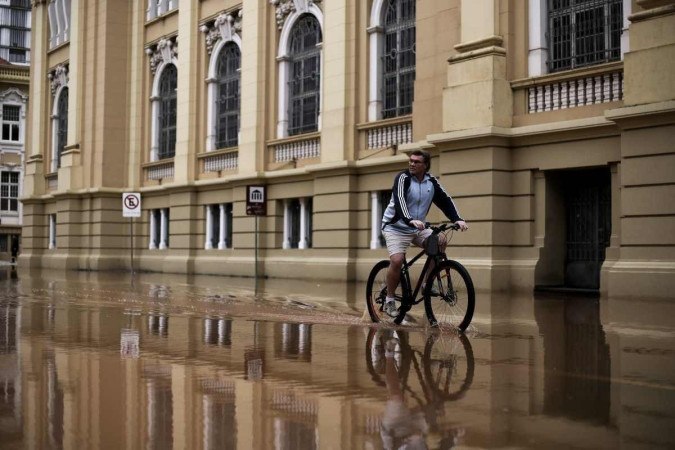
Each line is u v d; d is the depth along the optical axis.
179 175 26.83
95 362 6.25
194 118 26.56
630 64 12.59
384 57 19.42
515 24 15.20
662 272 12.10
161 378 5.51
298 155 21.97
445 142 15.55
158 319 9.93
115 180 30.67
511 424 4.11
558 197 14.95
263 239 22.69
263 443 3.77
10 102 56.56
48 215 36.12
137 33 30.28
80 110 32.19
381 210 19.14
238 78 25.20
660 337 7.96
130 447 3.73
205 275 25.20
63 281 21.06
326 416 4.30
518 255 14.99
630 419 4.25
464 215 15.32
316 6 21.58
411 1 18.77
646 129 12.42
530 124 14.80
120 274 26.53
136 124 30.27
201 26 26.50
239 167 23.62
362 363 6.18
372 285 9.38
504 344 7.38
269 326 9.02
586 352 6.84
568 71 14.14
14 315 10.48
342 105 19.67
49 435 3.95
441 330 8.45
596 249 14.60
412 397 4.82
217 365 6.09
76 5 32.41
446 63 16.45
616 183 13.54
